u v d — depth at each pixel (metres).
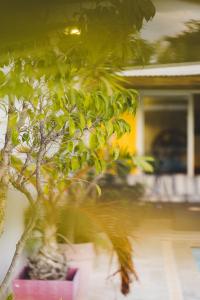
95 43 3.79
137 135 12.73
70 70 3.46
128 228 4.53
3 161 3.47
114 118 3.71
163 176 12.50
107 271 5.95
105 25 3.72
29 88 3.17
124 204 4.70
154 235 7.89
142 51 4.77
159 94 12.42
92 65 4.02
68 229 4.89
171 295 5.27
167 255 6.88
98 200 4.89
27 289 4.48
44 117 3.36
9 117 3.42
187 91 12.50
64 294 4.47
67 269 4.77
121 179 8.94
